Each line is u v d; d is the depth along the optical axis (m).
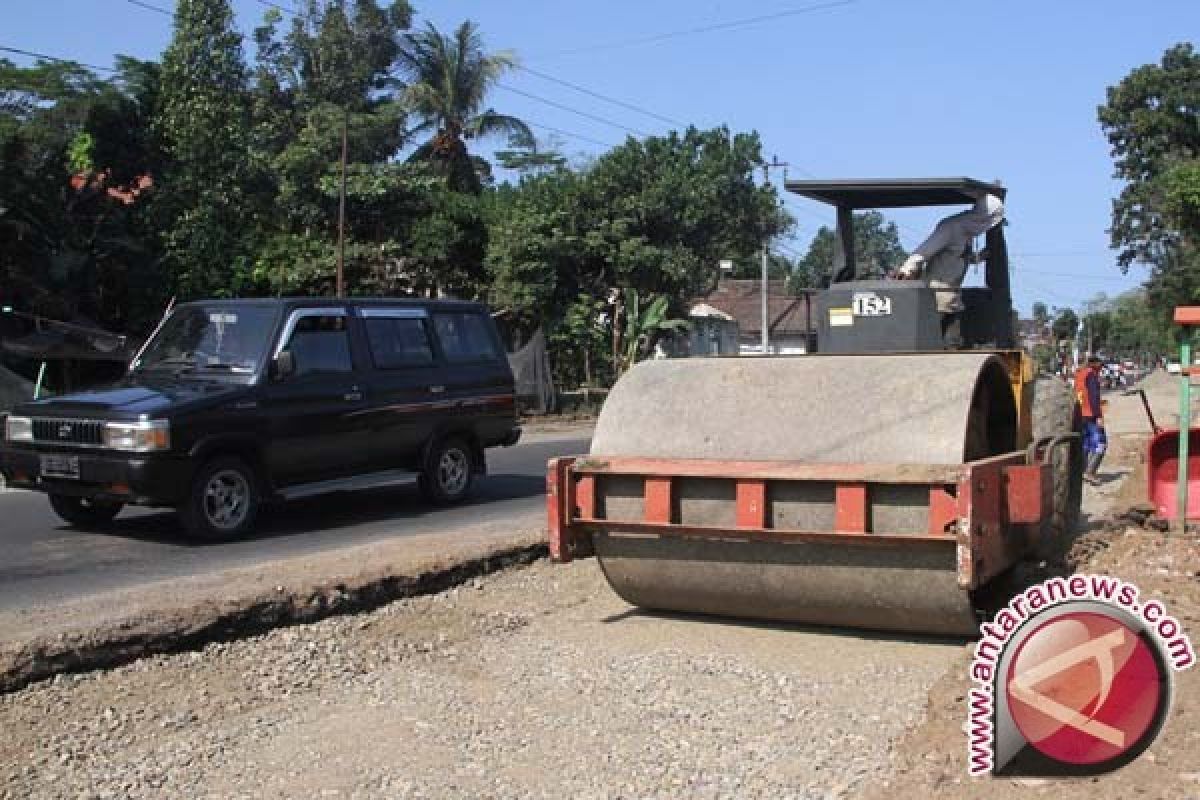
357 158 31.44
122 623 6.63
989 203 8.55
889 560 6.38
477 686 6.22
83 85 26.80
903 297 7.98
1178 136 50.50
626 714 5.70
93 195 25.62
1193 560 7.29
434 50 35.12
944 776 4.48
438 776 4.98
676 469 6.70
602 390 32.56
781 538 6.47
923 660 6.42
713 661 6.50
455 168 35.03
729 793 4.73
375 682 6.33
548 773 4.99
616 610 7.79
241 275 26.20
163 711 5.80
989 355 6.82
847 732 5.36
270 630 7.16
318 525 11.38
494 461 17.69
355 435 11.51
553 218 31.11
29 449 10.48
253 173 27.42
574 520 7.08
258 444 10.61
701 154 37.78
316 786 4.90
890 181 8.45
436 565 8.40
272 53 34.50
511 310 30.48
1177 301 50.19
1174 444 9.11
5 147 23.67
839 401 6.71
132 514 11.92
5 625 6.81
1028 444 7.57
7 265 23.72
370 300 12.02
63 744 5.36
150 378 11.07
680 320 32.50
